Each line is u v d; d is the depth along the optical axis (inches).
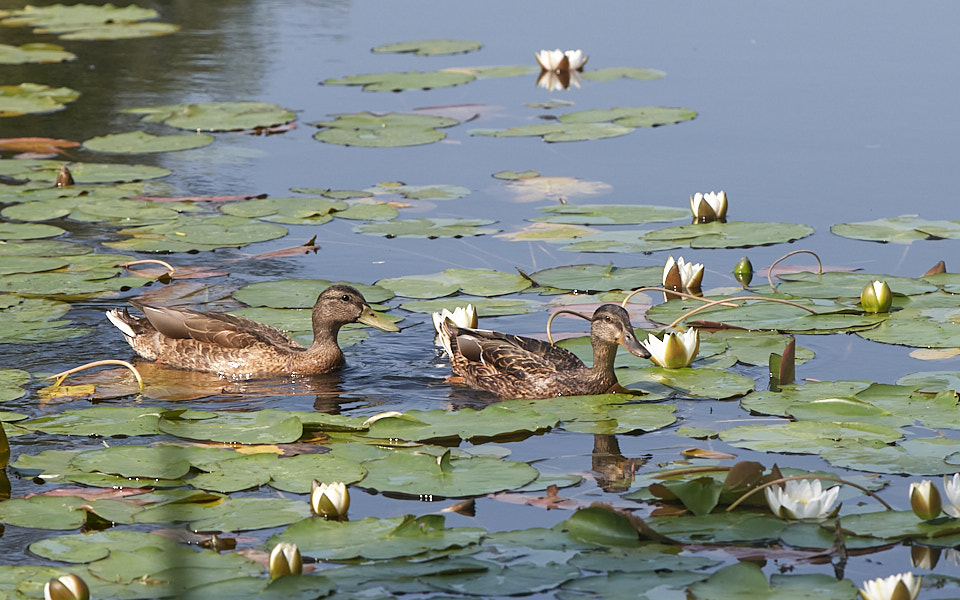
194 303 609.9
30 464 420.5
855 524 368.5
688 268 619.8
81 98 1055.6
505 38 1293.1
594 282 629.9
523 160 875.4
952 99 996.6
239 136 951.0
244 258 684.1
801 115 968.3
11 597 327.9
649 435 454.6
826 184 795.4
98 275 634.2
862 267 652.7
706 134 930.1
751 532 365.1
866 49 1182.9
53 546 359.9
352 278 645.3
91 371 535.8
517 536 362.9
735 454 430.9
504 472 414.3
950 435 441.1
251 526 372.5
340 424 457.4
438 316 559.2
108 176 827.4
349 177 834.8
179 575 339.0
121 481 407.8
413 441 450.9
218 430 450.6
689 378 507.8
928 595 330.0
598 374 502.0
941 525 364.8
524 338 531.2
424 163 871.1
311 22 1390.3
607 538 361.7
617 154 887.7
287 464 420.2
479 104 1051.9
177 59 1203.2
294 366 537.0
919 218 714.2
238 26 1369.3
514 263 667.4
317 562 347.6
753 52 1189.1
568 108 1023.0
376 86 1091.9
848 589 324.5
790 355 493.0
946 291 602.2
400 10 1456.7
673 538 361.1
